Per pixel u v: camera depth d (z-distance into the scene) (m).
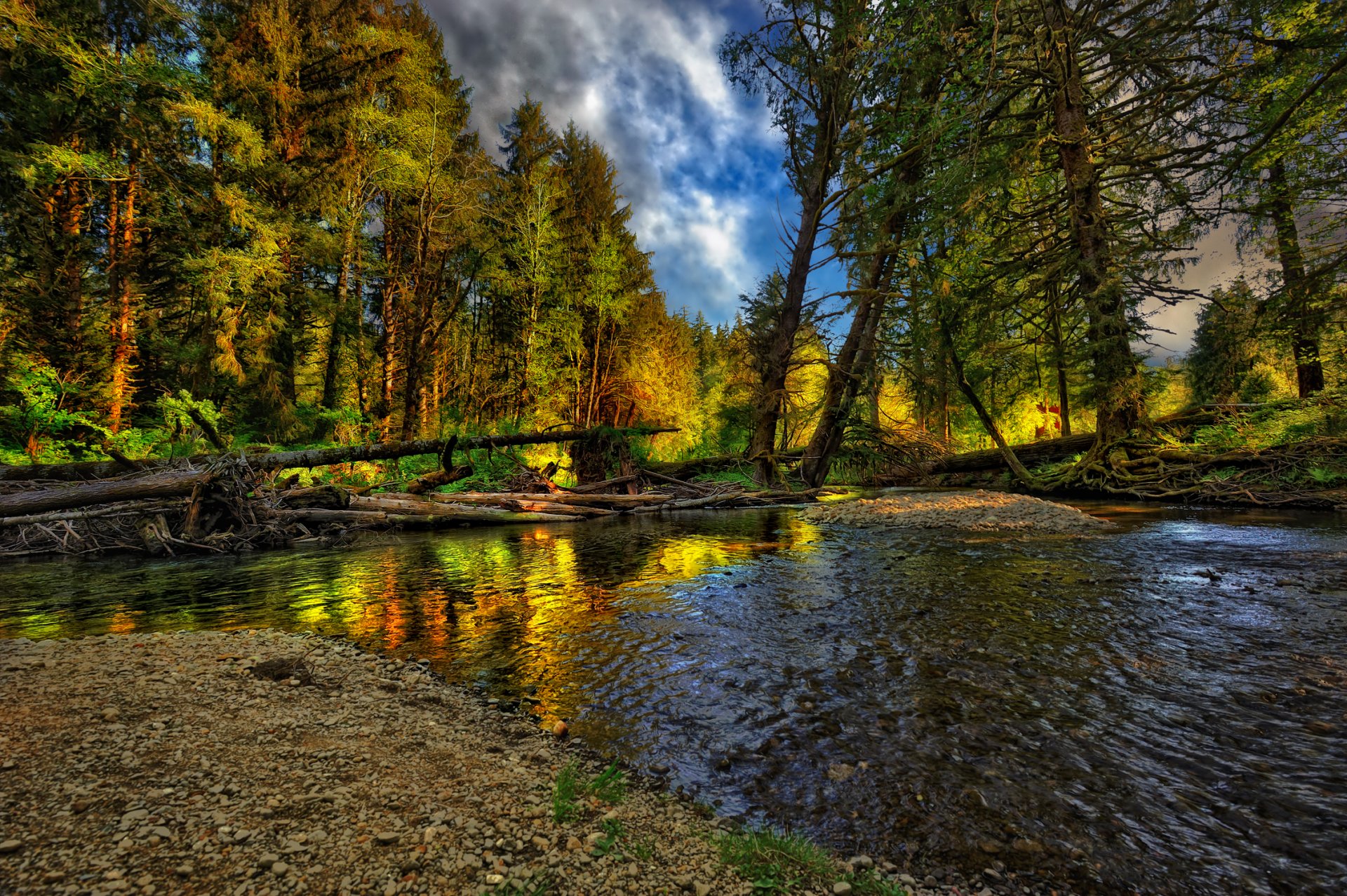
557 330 25.42
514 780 2.28
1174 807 2.03
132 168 17.28
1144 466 14.48
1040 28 14.95
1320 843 1.81
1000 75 15.59
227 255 16.59
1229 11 12.75
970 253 17.00
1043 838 1.89
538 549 8.74
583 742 2.66
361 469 14.88
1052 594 5.04
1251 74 13.54
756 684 3.26
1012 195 17.06
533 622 4.67
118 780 2.05
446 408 21.95
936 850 1.85
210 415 15.23
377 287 24.00
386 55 21.09
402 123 19.09
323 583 6.36
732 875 1.72
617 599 5.37
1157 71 14.55
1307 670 3.19
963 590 5.27
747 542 8.91
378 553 8.55
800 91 17.64
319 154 20.66
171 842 1.70
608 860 1.76
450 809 2.02
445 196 20.11
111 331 16.94
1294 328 14.47
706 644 3.99
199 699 2.92
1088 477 15.51
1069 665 3.39
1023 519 10.00
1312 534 7.93
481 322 28.53
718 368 38.66
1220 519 10.04
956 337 18.16
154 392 18.81
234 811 1.90
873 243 17.34
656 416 31.00
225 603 5.48
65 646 3.90
